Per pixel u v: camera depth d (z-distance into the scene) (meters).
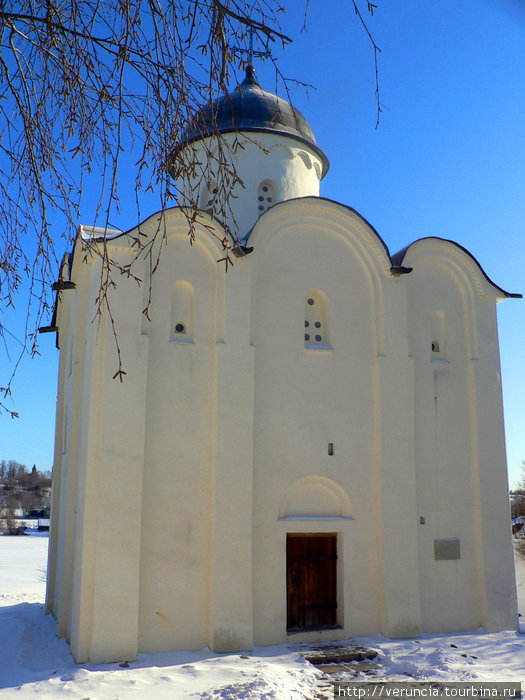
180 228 13.69
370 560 13.80
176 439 12.94
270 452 13.53
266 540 13.14
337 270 14.86
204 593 12.53
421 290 15.70
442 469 14.94
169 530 12.55
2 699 9.85
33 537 68.31
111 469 12.17
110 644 11.56
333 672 11.41
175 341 13.29
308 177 18.25
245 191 17.06
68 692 10.09
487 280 16.17
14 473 143.12
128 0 5.35
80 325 14.64
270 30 5.52
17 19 5.55
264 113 17.59
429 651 12.39
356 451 14.18
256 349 13.85
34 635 13.80
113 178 5.44
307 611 13.43
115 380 12.52
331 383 14.28
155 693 10.02
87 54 5.61
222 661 11.55
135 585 11.90
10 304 6.01
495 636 13.91
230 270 13.77
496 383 15.83
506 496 15.24
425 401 15.16
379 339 14.76
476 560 14.76
